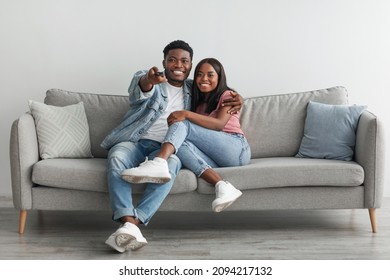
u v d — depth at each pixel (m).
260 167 3.09
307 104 3.60
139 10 3.89
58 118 3.40
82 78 3.96
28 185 3.13
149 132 3.36
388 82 3.93
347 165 3.09
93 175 3.07
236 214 3.64
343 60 3.92
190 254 2.85
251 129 3.59
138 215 2.93
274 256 2.81
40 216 3.58
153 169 2.91
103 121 3.61
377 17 3.88
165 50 3.44
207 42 3.91
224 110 3.27
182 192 3.10
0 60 3.95
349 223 3.41
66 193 3.13
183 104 3.43
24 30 3.93
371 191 3.10
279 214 3.63
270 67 3.93
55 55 3.94
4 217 3.55
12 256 2.81
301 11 3.89
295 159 3.36
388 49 3.90
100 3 3.89
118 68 3.94
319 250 2.90
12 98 3.98
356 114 3.35
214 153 3.21
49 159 3.25
